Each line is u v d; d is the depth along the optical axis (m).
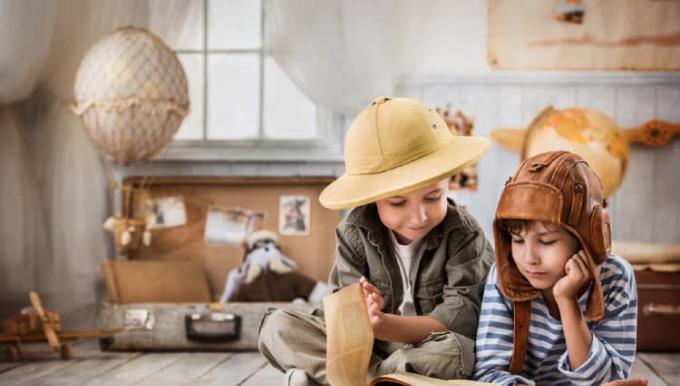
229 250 3.74
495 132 3.73
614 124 3.69
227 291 3.56
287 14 3.56
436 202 1.98
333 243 3.73
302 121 3.92
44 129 3.80
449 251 2.10
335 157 3.81
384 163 1.99
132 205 3.79
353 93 3.61
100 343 3.36
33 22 3.45
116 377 2.78
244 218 3.77
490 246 2.17
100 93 3.47
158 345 3.33
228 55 3.95
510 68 3.75
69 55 3.73
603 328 1.75
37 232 3.78
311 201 3.77
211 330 3.32
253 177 3.77
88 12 3.71
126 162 3.63
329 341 1.89
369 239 2.12
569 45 3.73
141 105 3.47
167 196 3.79
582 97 3.74
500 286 1.77
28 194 3.77
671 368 3.01
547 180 1.65
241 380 2.72
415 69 3.78
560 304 1.67
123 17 3.73
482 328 1.89
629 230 3.72
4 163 3.74
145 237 3.67
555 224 1.63
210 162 3.87
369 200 1.92
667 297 3.36
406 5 3.78
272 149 3.84
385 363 1.97
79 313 3.78
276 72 3.93
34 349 3.43
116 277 3.53
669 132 3.67
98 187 3.82
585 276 1.64
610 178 3.68
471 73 3.76
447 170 1.92
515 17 3.75
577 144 3.69
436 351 1.90
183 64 3.94
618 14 3.73
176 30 3.78
